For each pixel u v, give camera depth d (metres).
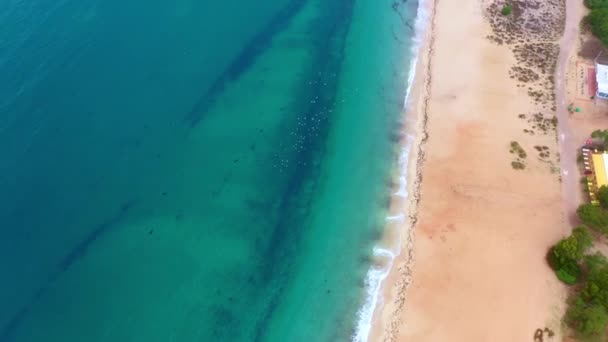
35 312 56.28
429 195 66.00
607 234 59.34
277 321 56.06
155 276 59.38
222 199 66.81
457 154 70.25
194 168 70.06
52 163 69.44
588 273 56.22
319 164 71.00
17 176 67.69
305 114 77.31
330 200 66.88
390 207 65.69
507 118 73.69
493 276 57.78
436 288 57.31
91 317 56.06
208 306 57.03
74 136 72.56
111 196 66.62
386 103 78.81
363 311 56.50
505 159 68.69
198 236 62.94
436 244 61.03
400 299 56.84
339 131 75.06
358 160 71.31
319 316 56.38
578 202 63.41
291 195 67.50
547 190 64.94
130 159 70.56
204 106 77.69
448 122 74.56
